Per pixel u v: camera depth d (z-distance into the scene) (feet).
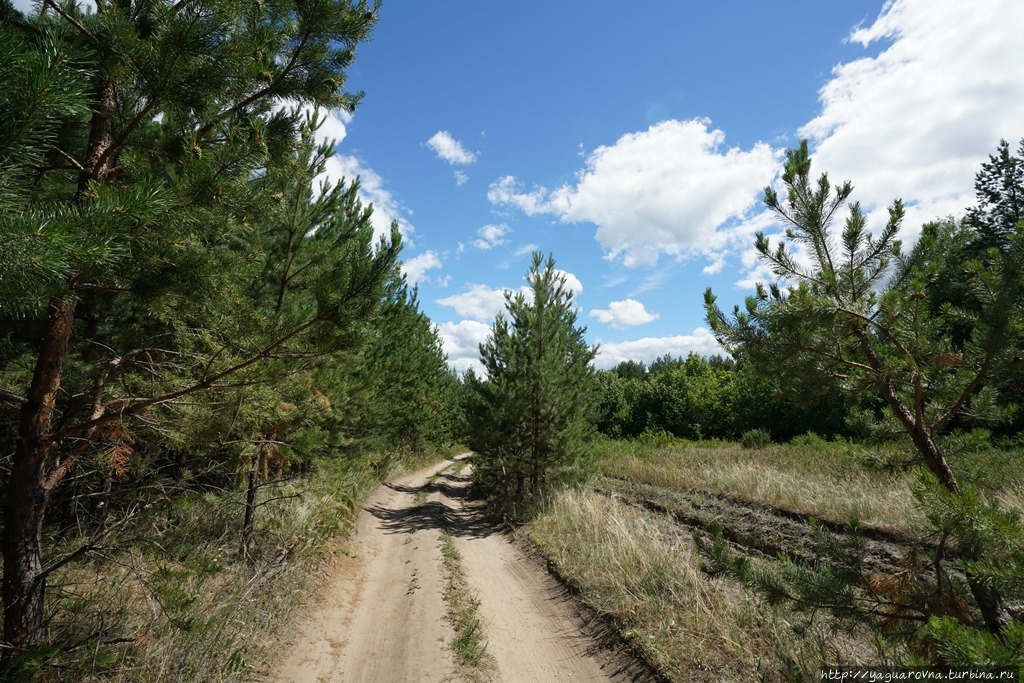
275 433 18.69
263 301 20.95
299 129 13.92
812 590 9.75
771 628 14.67
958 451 10.12
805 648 13.42
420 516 39.09
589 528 28.71
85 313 15.89
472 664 16.48
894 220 11.15
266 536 23.27
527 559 28.53
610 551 23.73
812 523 11.00
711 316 12.11
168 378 14.69
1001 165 70.85
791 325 10.57
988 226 71.56
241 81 11.09
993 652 5.47
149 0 9.82
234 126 12.32
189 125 11.35
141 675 12.01
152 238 9.30
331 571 24.62
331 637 18.30
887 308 9.96
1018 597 7.07
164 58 9.37
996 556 7.61
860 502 28.84
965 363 9.59
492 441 41.98
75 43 6.52
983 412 10.00
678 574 19.89
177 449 14.94
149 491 14.35
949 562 12.25
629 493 43.52
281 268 19.16
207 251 10.73
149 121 11.85
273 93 12.86
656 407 123.54
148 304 10.98
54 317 10.62
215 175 9.78
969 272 9.46
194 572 14.01
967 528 7.11
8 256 5.76
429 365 81.87
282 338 11.09
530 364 41.42
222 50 9.77
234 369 11.08
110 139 11.21
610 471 56.75
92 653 10.80
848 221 11.27
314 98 13.39
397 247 11.07
